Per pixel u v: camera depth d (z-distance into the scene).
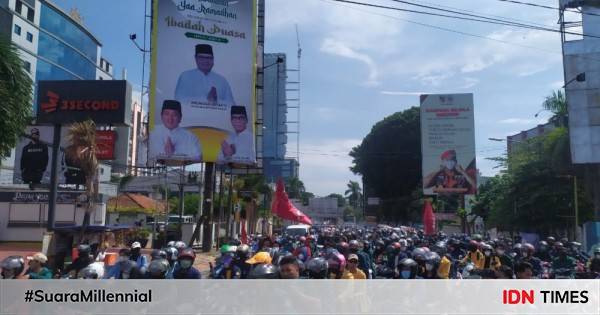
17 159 36.19
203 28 23.56
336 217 112.50
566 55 28.48
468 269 10.34
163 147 22.45
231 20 24.16
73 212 29.14
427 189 41.12
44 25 71.44
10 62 11.49
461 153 40.88
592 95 27.84
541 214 30.02
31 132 30.92
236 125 23.58
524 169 31.36
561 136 29.19
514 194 31.56
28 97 11.94
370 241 19.97
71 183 30.67
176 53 23.03
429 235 26.77
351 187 135.88
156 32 22.97
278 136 59.47
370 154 71.06
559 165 28.62
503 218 32.97
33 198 29.23
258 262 8.04
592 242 24.77
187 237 30.95
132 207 44.06
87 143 17.94
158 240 29.61
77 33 80.12
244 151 23.55
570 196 29.73
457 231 57.00
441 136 41.19
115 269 8.29
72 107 24.59
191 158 22.73
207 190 25.72
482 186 50.09
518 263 7.88
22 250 25.12
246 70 24.09
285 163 71.06
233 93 23.73
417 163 68.06
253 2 24.67
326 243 15.18
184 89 22.98
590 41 28.12
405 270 8.05
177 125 22.70
